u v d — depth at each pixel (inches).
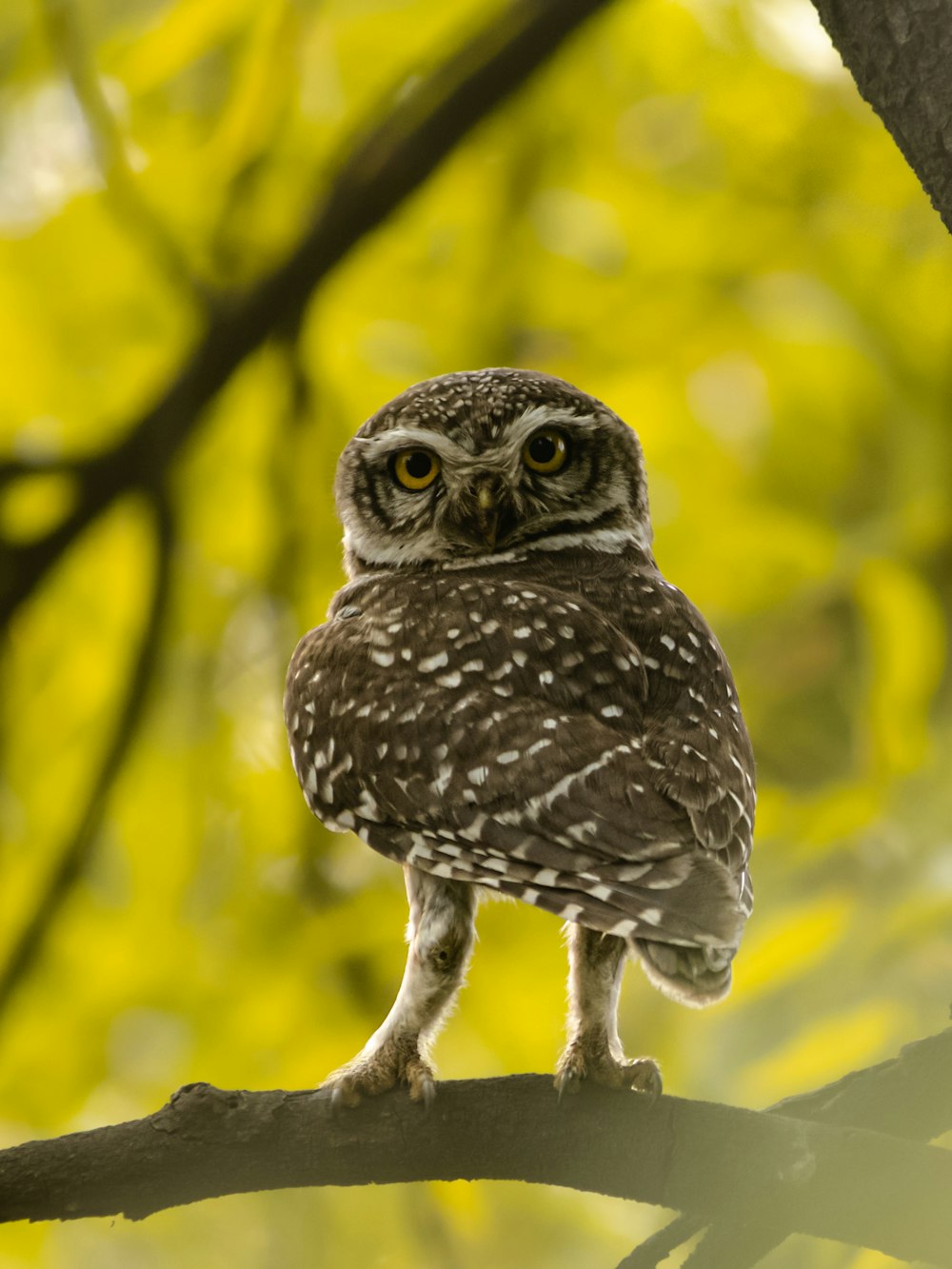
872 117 464.8
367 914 426.3
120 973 438.3
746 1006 351.9
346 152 458.0
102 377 468.1
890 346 464.1
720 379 478.3
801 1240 324.8
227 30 439.5
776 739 452.8
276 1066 422.6
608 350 472.7
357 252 455.2
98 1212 239.0
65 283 457.1
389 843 271.0
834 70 457.4
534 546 326.3
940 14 230.2
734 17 456.1
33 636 479.2
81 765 470.9
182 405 442.3
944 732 403.5
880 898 346.6
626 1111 238.2
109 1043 435.2
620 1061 251.9
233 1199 432.1
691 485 467.5
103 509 446.6
